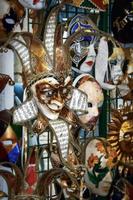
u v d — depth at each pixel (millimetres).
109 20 2250
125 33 2291
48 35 2033
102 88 2234
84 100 2148
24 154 1979
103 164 2238
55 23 2057
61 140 2078
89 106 2182
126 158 2307
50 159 2057
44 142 2039
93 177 2203
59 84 2062
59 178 2076
